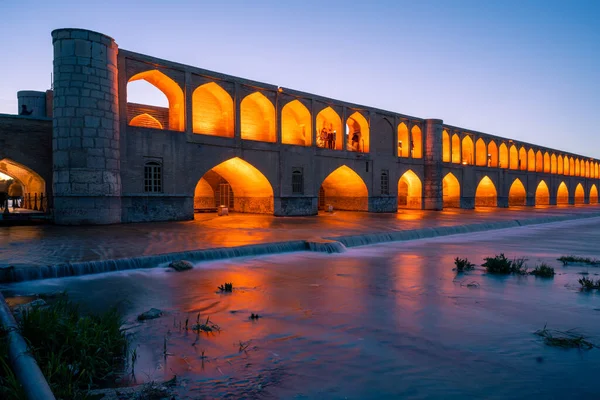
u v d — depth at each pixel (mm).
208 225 12664
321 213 20094
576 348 3535
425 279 6281
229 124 16234
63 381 2623
